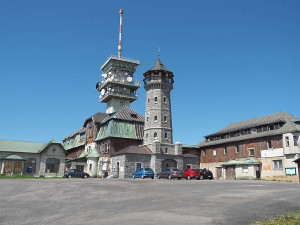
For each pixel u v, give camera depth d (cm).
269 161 4291
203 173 3997
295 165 3894
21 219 1084
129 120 5534
